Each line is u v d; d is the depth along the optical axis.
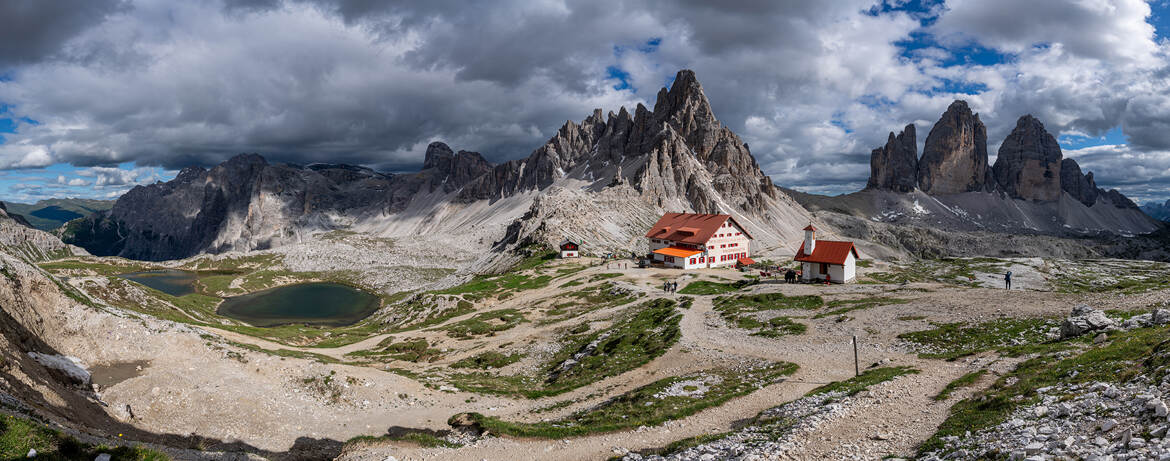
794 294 78.88
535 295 115.69
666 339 58.91
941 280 130.62
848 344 48.94
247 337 70.31
